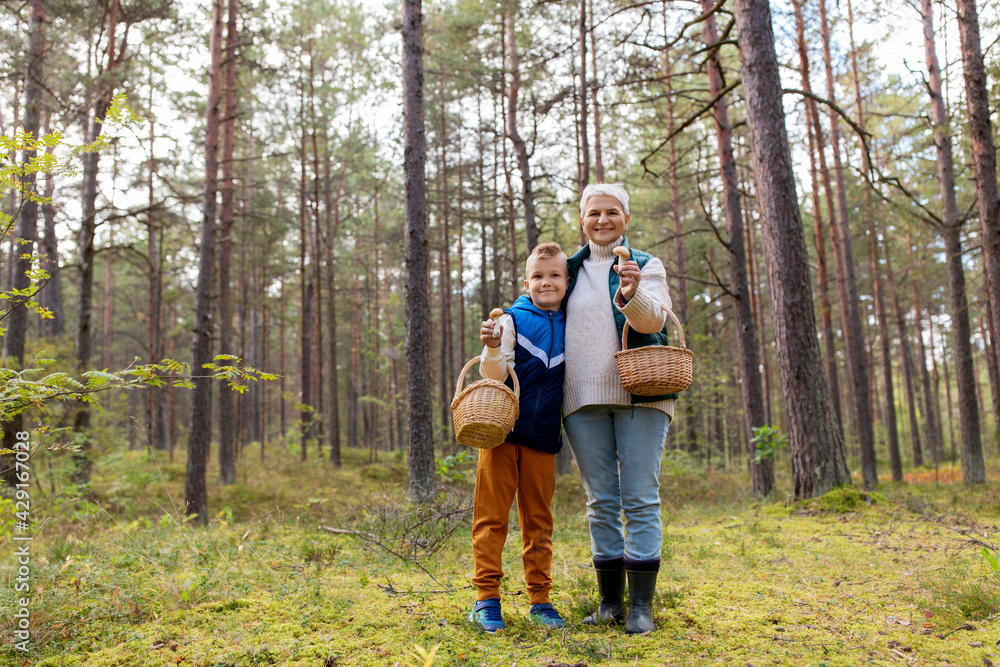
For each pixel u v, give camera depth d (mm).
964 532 4316
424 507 5035
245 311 21859
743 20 6816
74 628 2461
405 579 3359
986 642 2129
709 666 1969
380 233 24641
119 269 24891
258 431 28188
